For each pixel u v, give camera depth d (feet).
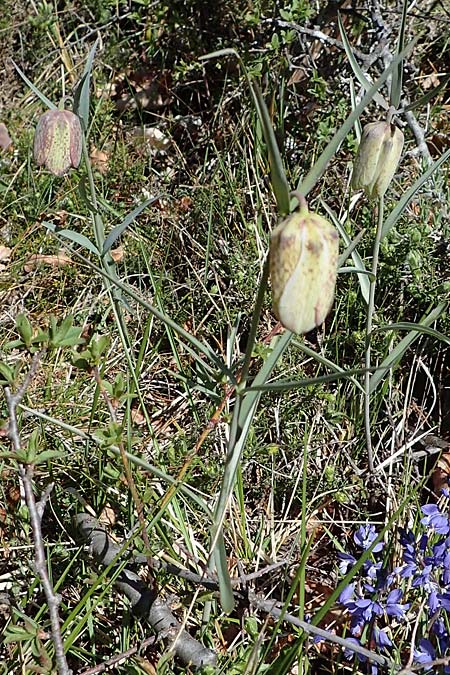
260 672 2.28
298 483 2.65
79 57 3.73
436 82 3.45
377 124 2.33
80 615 2.41
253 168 3.13
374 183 2.36
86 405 2.75
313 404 2.74
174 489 2.33
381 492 2.65
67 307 3.01
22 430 2.66
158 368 2.89
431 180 3.05
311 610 2.48
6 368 2.18
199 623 2.41
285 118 3.32
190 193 3.25
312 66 3.34
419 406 2.83
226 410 2.66
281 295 2.02
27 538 2.50
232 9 3.37
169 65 3.71
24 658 2.31
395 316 2.90
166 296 2.98
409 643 2.41
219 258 3.08
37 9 3.89
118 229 2.36
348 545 2.59
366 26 3.34
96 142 3.40
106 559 2.40
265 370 2.25
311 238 2.00
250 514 2.63
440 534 2.49
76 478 2.59
